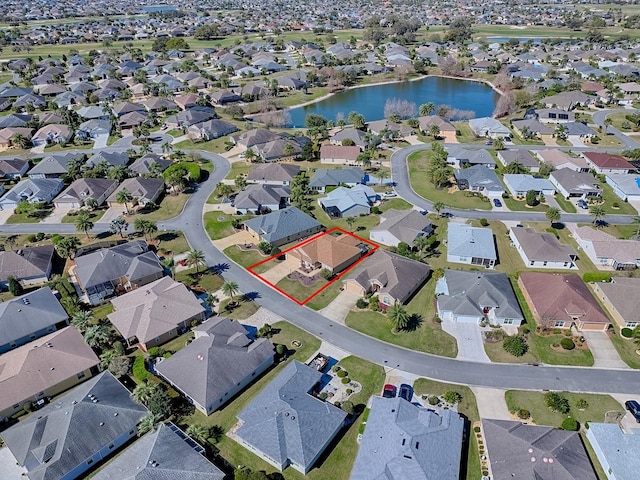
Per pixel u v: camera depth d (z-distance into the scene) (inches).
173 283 3540.8
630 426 2546.8
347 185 5354.3
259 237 4323.3
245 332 3117.6
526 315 3376.0
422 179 5610.2
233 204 4918.8
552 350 3058.6
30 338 3230.8
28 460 2314.2
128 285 3708.2
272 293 3639.3
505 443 2345.0
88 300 3565.5
